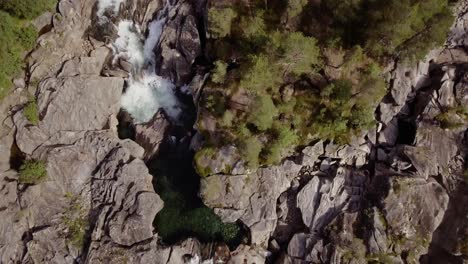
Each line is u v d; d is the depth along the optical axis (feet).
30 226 133.59
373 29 123.75
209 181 136.26
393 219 126.21
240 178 136.46
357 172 135.85
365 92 130.00
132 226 132.16
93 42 153.58
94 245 130.72
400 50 129.39
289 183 139.54
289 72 135.64
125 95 156.35
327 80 135.54
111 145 143.54
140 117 154.71
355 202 132.87
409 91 136.87
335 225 130.41
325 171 137.80
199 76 143.95
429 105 132.57
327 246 129.29
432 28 118.83
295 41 120.57
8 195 133.69
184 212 141.59
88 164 142.00
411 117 137.28
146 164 148.36
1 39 136.67
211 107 137.90
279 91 137.18
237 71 138.51
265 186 137.18
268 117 129.80
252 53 134.62
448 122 130.52
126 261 129.18
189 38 147.33
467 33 136.77
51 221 134.51
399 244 125.70
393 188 127.03
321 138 137.08
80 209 137.08
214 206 136.98
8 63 141.69
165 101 156.46
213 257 135.13
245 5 139.74
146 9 156.56
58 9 149.89
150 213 134.72
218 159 136.67
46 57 148.36
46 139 142.72
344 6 122.83
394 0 112.98
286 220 139.33
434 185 128.06
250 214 136.77
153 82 157.17
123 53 156.56
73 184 138.82
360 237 128.16
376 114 138.62
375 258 125.90
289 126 136.56
